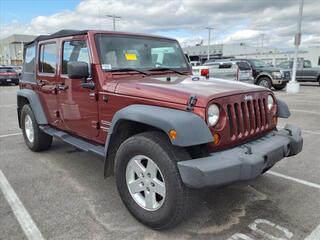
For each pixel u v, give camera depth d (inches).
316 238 111.1
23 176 169.9
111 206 135.2
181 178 103.0
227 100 112.1
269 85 657.0
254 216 126.4
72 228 118.0
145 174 116.0
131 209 122.4
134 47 153.8
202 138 101.5
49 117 191.3
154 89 119.3
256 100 126.6
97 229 117.4
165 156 106.4
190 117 103.6
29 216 126.7
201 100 106.1
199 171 97.5
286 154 127.0
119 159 123.1
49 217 126.0
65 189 152.6
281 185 155.9
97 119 143.9
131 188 122.0
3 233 115.0
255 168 105.5
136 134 124.3
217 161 101.4
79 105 154.5
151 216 114.5
